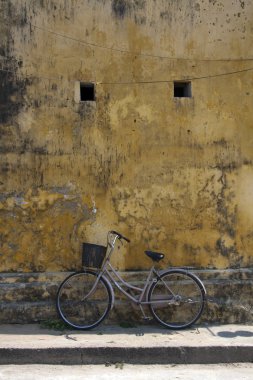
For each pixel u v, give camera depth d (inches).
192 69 278.1
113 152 271.4
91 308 259.8
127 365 223.6
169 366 224.1
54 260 265.7
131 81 273.6
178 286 265.1
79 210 268.2
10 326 254.5
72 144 269.1
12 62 266.5
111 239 267.3
